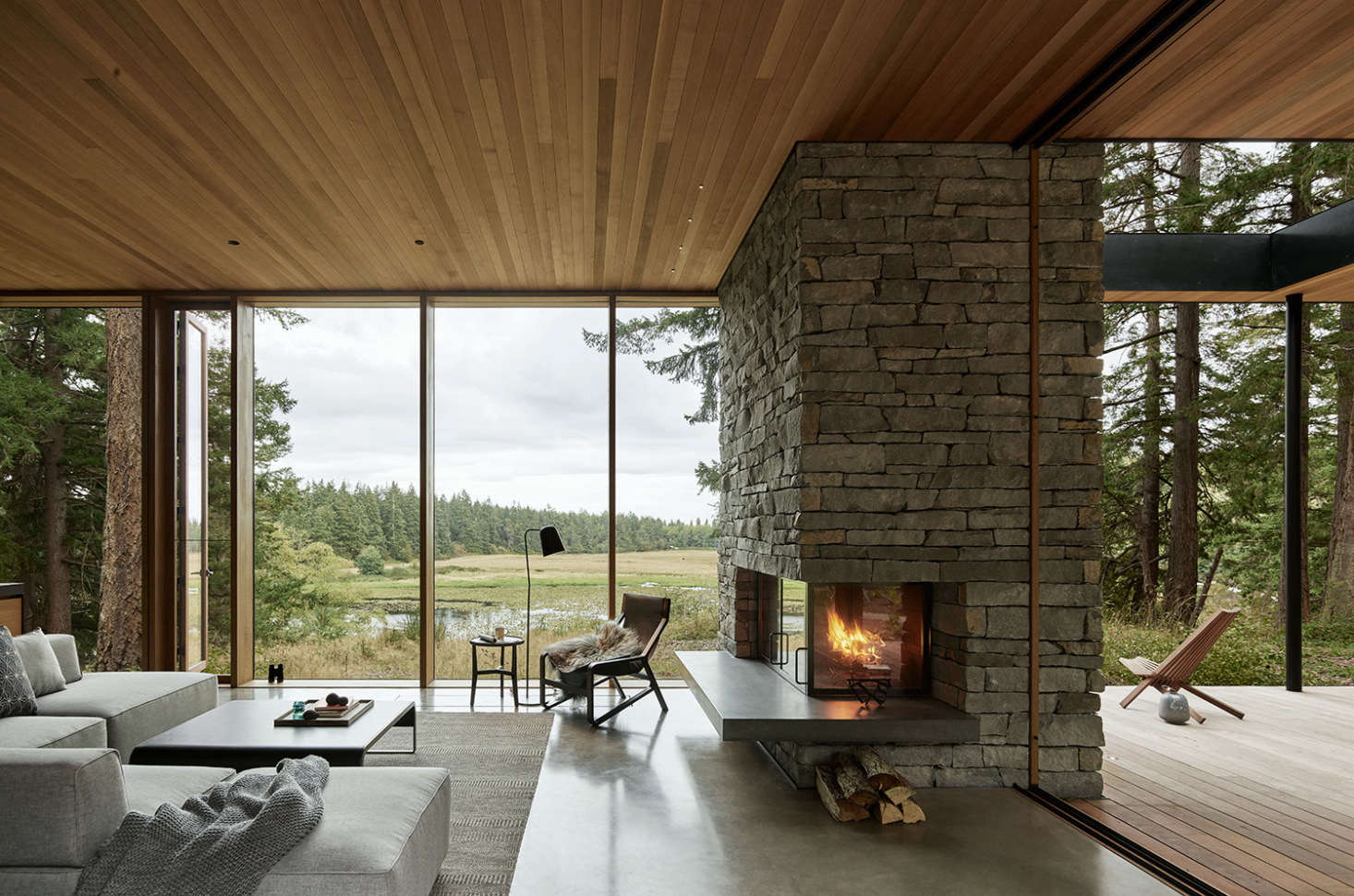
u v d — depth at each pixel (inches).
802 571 159.3
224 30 117.3
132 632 303.6
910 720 154.9
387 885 88.5
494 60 126.7
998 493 161.0
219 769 122.1
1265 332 393.1
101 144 155.9
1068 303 162.2
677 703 240.5
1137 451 409.7
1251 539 389.7
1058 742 158.2
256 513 284.2
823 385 160.9
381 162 166.1
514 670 235.1
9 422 335.3
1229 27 117.6
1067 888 115.3
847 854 127.6
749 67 130.1
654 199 190.5
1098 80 133.0
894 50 125.4
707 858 126.6
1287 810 147.3
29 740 142.3
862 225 161.3
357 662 283.0
